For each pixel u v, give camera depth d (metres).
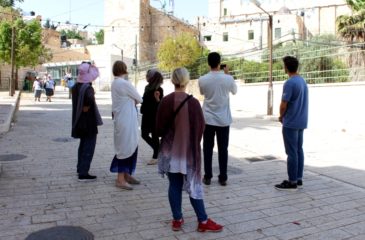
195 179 4.38
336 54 16.59
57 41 66.44
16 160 7.91
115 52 53.28
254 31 50.88
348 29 23.86
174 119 4.35
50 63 57.81
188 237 4.37
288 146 6.18
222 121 6.20
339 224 4.85
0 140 10.31
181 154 4.34
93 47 57.38
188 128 4.35
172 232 4.50
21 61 35.28
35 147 9.38
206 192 6.05
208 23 55.03
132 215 5.00
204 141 6.37
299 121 6.04
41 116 16.47
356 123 13.94
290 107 6.04
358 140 11.95
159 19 53.78
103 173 7.01
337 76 16.62
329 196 5.97
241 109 21.62
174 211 4.50
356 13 24.09
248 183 6.62
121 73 6.02
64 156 8.38
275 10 56.81
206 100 6.27
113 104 5.98
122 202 5.49
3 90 37.62
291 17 48.47
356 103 14.05
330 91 15.17
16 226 4.59
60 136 11.09
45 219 4.82
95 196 5.72
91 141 6.51
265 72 21.72
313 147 10.53
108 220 4.82
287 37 47.38
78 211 5.11
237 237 4.41
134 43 52.06
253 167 7.89
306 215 5.13
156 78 7.54
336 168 7.93
